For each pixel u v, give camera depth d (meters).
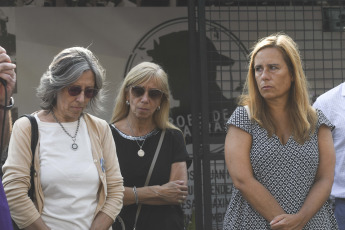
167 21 17.17
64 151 8.49
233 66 16.94
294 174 8.92
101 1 16.94
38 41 16.64
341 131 11.37
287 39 9.34
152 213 10.55
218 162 16.58
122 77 16.98
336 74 17.08
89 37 16.89
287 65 9.12
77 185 8.42
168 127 11.04
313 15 15.72
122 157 10.62
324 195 8.98
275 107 9.20
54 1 16.73
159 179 10.60
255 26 16.86
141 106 10.61
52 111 8.77
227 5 16.58
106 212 8.71
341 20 16.80
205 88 13.17
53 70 8.59
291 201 8.85
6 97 7.49
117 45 16.98
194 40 13.38
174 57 17.16
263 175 8.95
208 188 13.16
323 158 9.27
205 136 13.17
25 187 8.23
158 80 10.69
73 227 8.32
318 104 11.73
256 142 9.02
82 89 8.55
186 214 16.59
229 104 16.86
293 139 9.05
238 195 9.16
